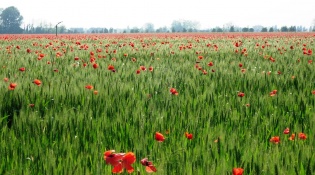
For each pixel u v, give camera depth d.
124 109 4.75
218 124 4.15
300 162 2.99
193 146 3.43
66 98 5.15
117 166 2.46
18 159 3.05
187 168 2.82
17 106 4.84
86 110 4.52
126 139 3.56
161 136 3.24
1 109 4.66
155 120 4.17
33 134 3.74
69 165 2.90
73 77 7.03
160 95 5.57
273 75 7.42
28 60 10.24
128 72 7.76
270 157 3.05
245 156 3.07
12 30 162.62
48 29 152.62
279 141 3.48
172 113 4.44
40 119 4.15
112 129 3.85
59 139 3.68
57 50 15.98
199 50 16.30
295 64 9.52
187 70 8.38
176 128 3.96
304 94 5.56
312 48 18.14
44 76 7.07
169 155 3.13
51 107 4.69
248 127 4.14
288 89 6.29
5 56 11.88
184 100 5.25
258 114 4.46
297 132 3.88
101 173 2.76
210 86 6.23
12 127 3.96
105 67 8.93
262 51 15.41
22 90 5.42
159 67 8.97
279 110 4.80
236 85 6.56
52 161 2.94
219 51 15.66
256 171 2.86
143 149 3.29
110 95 5.34
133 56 13.27
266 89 6.35
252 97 5.48
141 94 5.66
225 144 3.35
